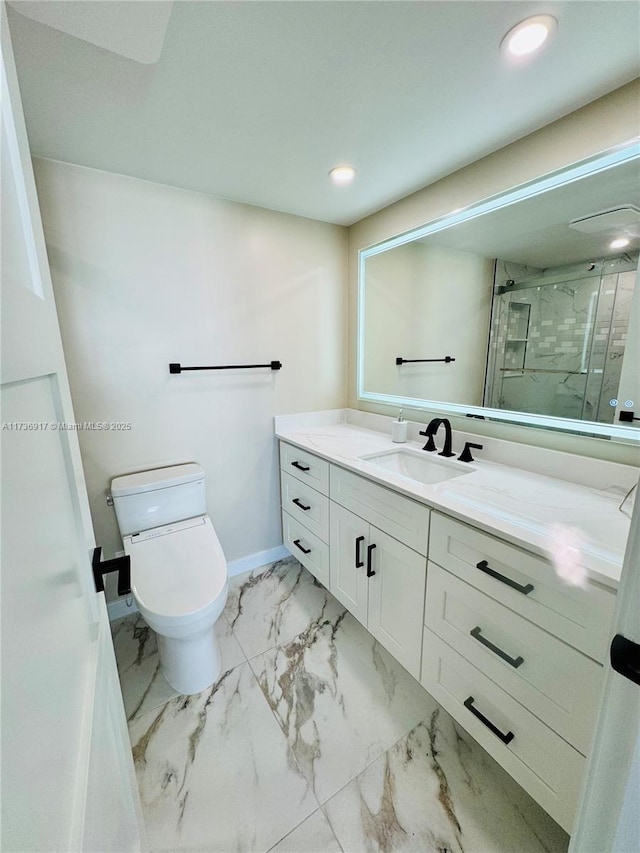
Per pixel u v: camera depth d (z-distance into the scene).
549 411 1.31
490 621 0.99
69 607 0.51
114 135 1.22
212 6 0.76
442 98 1.06
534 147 1.23
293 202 1.79
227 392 1.92
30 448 0.42
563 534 0.90
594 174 1.11
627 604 0.44
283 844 0.96
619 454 1.14
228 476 2.01
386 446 1.78
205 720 1.28
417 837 0.97
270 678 1.44
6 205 0.40
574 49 0.89
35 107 1.07
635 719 0.45
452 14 0.79
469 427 1.60
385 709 1.32
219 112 1.11
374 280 2.04
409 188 1.65
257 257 1.88
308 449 1.78
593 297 1.16
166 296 1.67
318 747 1.19
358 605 1.55
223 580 1.35
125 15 0.62
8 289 0.37
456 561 1.07
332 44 0.86
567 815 0.86
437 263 1.66
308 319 2.11
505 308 1.42
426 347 1.78
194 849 0.95
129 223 1.54
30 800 0.31
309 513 1.86
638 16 0.79
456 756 1.16
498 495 1.15
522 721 0.93
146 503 1.63
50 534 0.46
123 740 0.81
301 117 1.14
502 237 1.38
